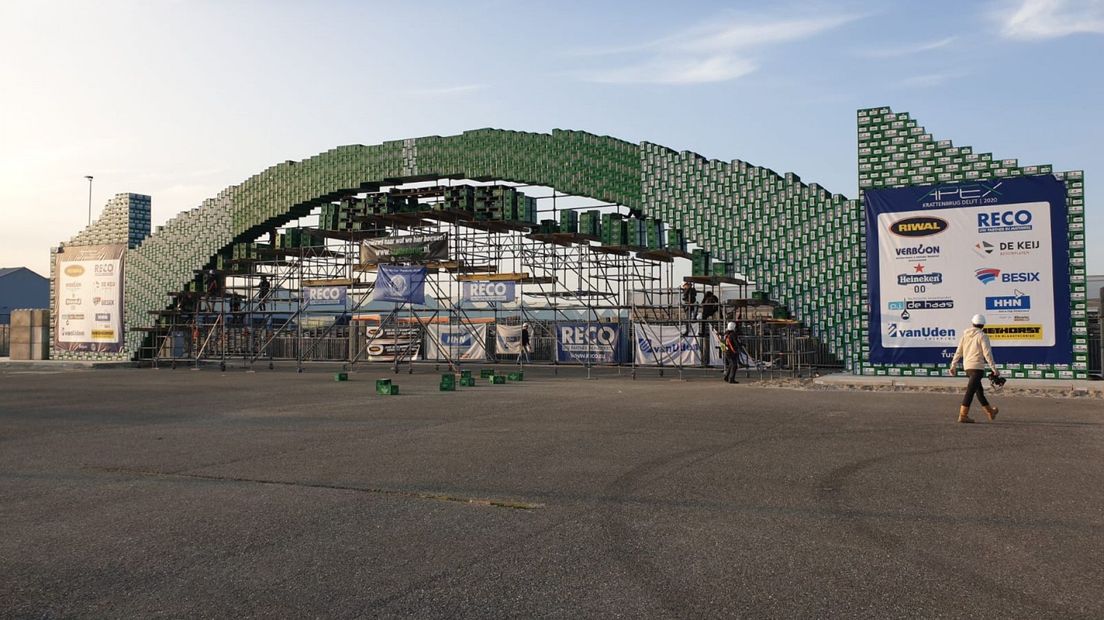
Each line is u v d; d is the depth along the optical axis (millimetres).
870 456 9141
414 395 17719
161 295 33594
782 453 9375
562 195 27797
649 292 29094
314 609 4406
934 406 14633
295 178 31453
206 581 4895
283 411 14383
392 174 29328
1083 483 7586
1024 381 18219
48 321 35938
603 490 7414
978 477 7898
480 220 27859
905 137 20172
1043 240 18812
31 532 6051
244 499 7137
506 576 4934
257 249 32000
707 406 14836
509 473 8258
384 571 5055
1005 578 4820
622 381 22328
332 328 33844
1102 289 18594
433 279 30094
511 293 24312
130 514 6605
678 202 24766
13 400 16906
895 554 5328
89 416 13742
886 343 20266
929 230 19844
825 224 22531
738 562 5176
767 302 23516
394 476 8148
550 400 16281
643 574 4953
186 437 11078
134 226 34250
